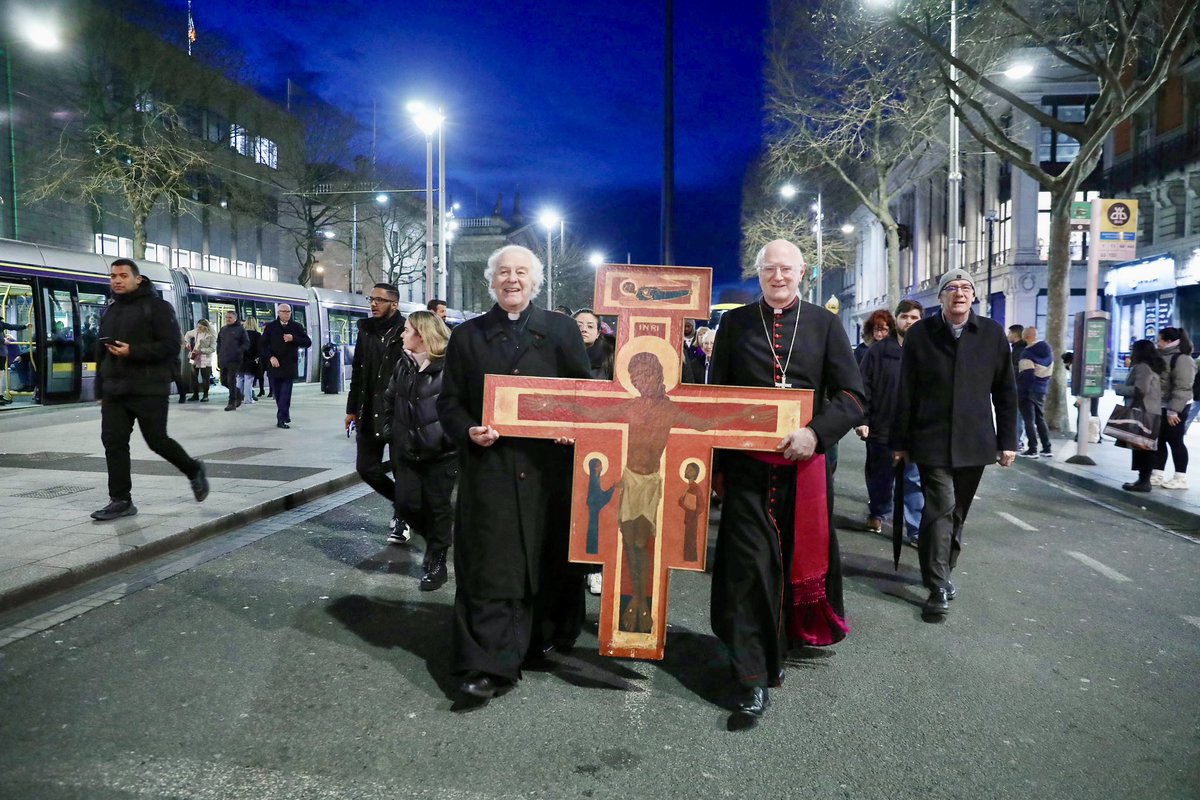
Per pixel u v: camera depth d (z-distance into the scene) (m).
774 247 3.66
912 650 4.19
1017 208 34.00
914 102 26.11
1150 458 8.37
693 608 4.88
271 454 10.02
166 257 36.22
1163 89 24.08
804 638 3.76
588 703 3.48
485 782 2.83
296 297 23.91
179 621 4.42
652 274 3.44
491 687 3.43
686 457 3.43
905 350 4.93
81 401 16.73
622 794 2.76
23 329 15.60
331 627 4.38
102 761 2.94
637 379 3.43
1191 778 2.93
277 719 3.29
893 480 6.89
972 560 6.05
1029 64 18.45
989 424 4.75
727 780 2.86
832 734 3.23
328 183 38.97
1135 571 5.77
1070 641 4.34
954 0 13.95
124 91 27.12
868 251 60.03
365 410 6.00
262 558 5.71
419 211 52.72
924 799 2.76
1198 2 10.69
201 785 2.79
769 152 30.81
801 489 3.59
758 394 3.38
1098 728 3.31
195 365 17.94
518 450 3.49
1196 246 22.33
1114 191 26.27
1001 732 3.27
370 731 3.19
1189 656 4.14
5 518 6.30
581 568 3.68
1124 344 26.66
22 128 28.23
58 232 30.45
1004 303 35.84
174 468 8.77
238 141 36.91
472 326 3.67
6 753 2.99
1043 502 8.40
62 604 4.64
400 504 5.14
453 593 5.03
